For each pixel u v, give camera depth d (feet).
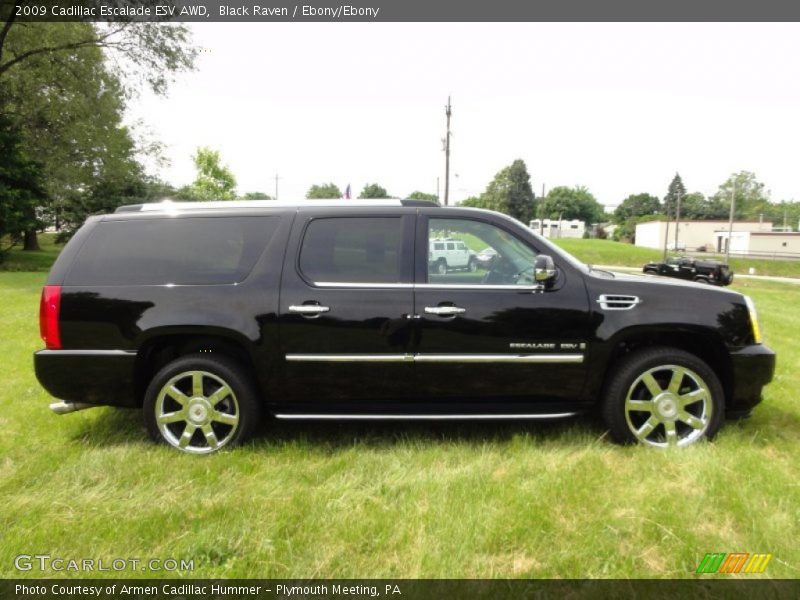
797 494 8.87
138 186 114.11
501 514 8.39
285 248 11.32
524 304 11.00
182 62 65.77
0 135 68.44
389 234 11.39
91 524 8.27
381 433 12.23
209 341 11.46
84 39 64.23
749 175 305.94
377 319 10.95
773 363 11.14
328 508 8.72
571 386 11.22
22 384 16.03
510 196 302.04
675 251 181.27
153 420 11.21
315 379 11.16
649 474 9.82
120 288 11.12
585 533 7.97
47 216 101.60
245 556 7.50
